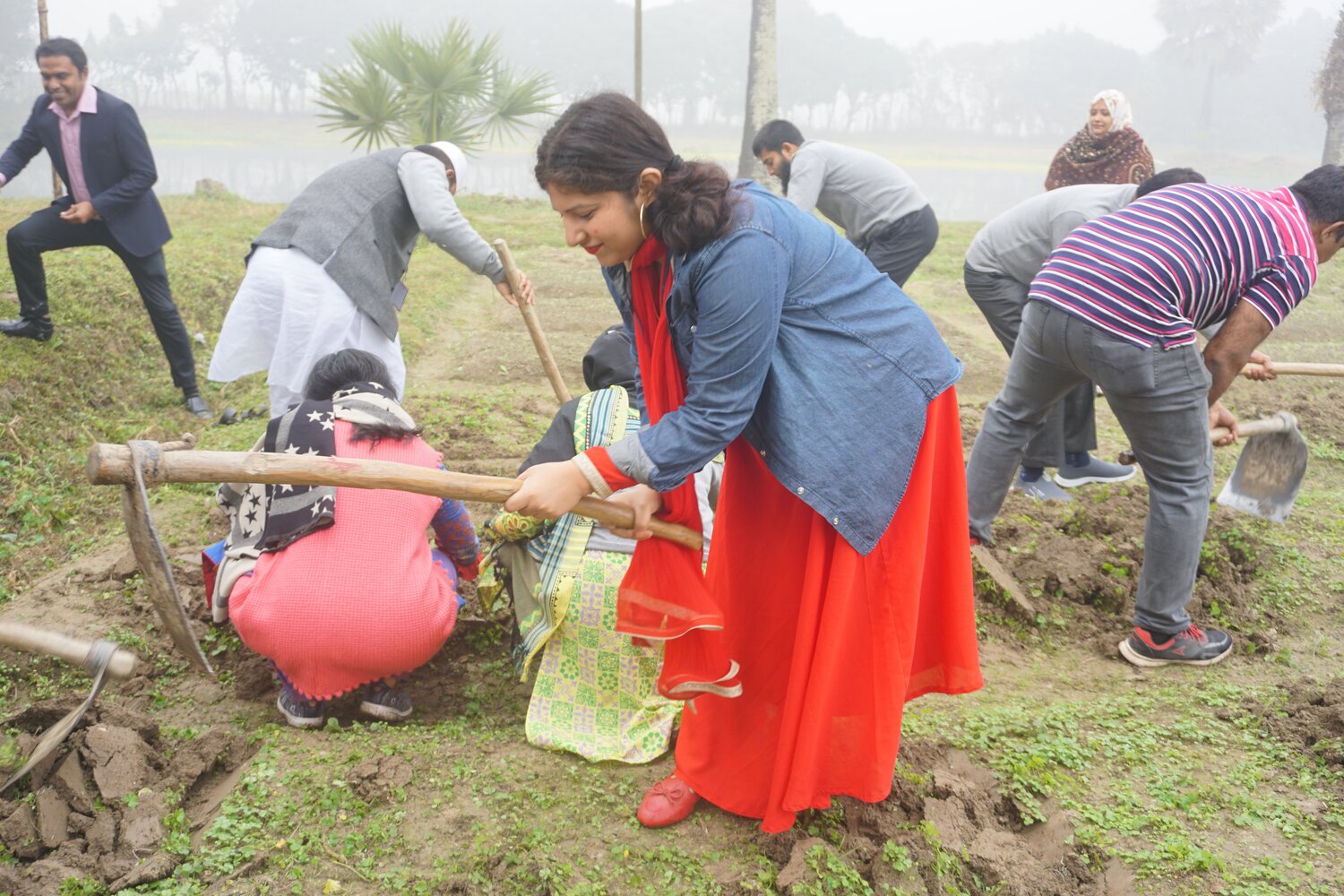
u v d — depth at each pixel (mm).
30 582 4121
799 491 2387
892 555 2516
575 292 10281
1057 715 3428
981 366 7895
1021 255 5027
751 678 2660
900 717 2596
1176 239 3479
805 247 2361
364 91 13938
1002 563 4445
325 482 2316
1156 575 3795
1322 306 10688
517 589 3260
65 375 6059
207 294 8203
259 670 3494
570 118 2188
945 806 2848
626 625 2588
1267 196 3570
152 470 2211
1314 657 3959
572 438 3178
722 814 2850
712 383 2295
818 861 2598
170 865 2506
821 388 2365
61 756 2811
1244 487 4613
